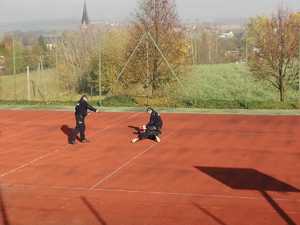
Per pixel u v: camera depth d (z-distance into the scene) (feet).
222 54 207.82
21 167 55.26
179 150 63.26
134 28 122.31
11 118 92.22
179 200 41.98
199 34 205.46
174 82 116.47
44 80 162.61
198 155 60.18
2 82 159.84
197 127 80.23
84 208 40.24
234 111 97.50
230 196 42.88
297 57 119.85
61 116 94.12
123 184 47.52
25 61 174.09
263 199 41.88
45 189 46.26
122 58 133.69
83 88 156.46
